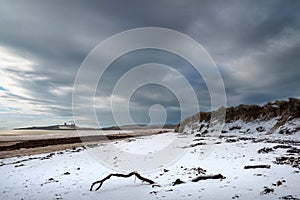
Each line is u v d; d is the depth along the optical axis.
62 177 14.24
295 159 13.72
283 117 35.66
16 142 51.28
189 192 8.85
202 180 10.41
